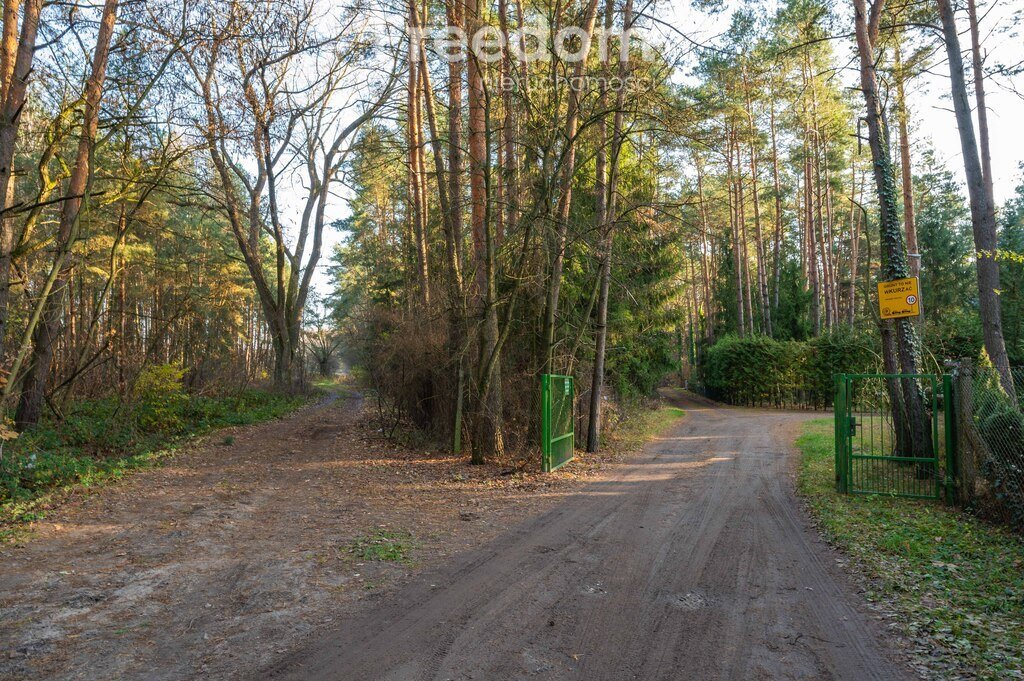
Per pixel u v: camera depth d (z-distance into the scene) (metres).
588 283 18.02
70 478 10.39
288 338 32.28
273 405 27.47
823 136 32.03
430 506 9.73
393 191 27.78
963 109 12.96
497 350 13.55
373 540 7.54
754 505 9.60
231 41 14.10
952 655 4.39
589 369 17.72
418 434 17.23
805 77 31.38
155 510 9.09
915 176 35.50
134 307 26.56
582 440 16.70
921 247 31.27
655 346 25.81
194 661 4.32
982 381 9.21
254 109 15.27
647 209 18.02
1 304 10.60
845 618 5.13
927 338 22.61
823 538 7.71
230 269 31.20
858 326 34.62
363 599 5.55
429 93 15.62
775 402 33.97
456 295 15.05
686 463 13.76
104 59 12.20
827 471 12.11
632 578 6.18
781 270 42.38
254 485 11.27
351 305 37.91
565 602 5.51
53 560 6.60
